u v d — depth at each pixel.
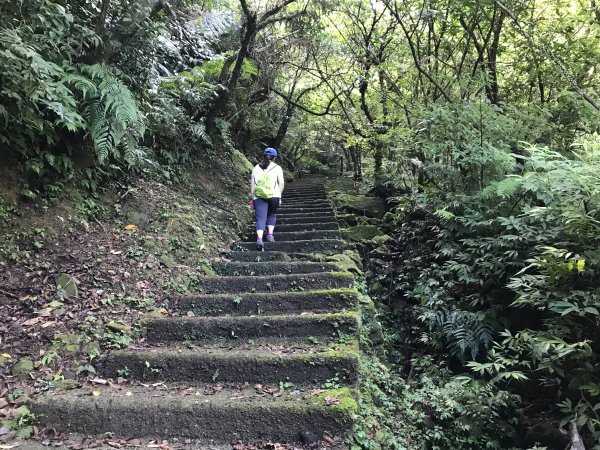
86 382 2.86
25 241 3.63
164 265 4.27
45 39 3.41
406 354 4.89
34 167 3.79
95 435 2.48
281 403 2.58
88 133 4.02
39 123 3.51
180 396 2.72
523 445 3.21
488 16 5.74
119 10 4.39
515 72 6.17
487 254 4.08
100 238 4.17
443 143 4.90
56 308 3.26
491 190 4.09
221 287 4.30
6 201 3.65
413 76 6.90
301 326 3.50
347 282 4.32
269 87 10.27
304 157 18.77
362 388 3.13
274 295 3.94
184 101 6.83
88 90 3.85
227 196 7.11
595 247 3.24
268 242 5.75
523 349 3.29
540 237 3.57
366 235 6.99
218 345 3.40
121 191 4.88
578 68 5.23
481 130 4.66
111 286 3.70
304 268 4.77
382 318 5.35
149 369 3.02
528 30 5.16
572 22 5.43
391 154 7.49
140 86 4.84
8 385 2.66
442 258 5.26
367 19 9.97
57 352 2.97
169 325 3.50
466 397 3.47
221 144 8.27
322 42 10.66
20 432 2.38
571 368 3.13
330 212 7.82
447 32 6.36
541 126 4.69
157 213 4.95
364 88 9.32
